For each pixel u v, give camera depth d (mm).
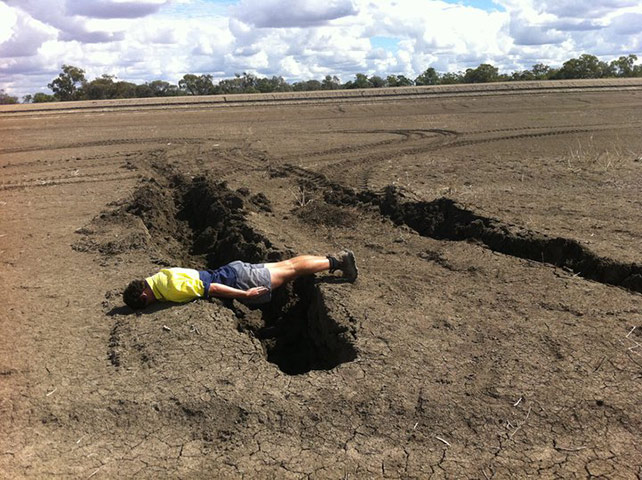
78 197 11734
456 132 19734
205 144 18750
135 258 7703
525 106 28703
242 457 3748
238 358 4867
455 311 5527
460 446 3734
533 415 3957
